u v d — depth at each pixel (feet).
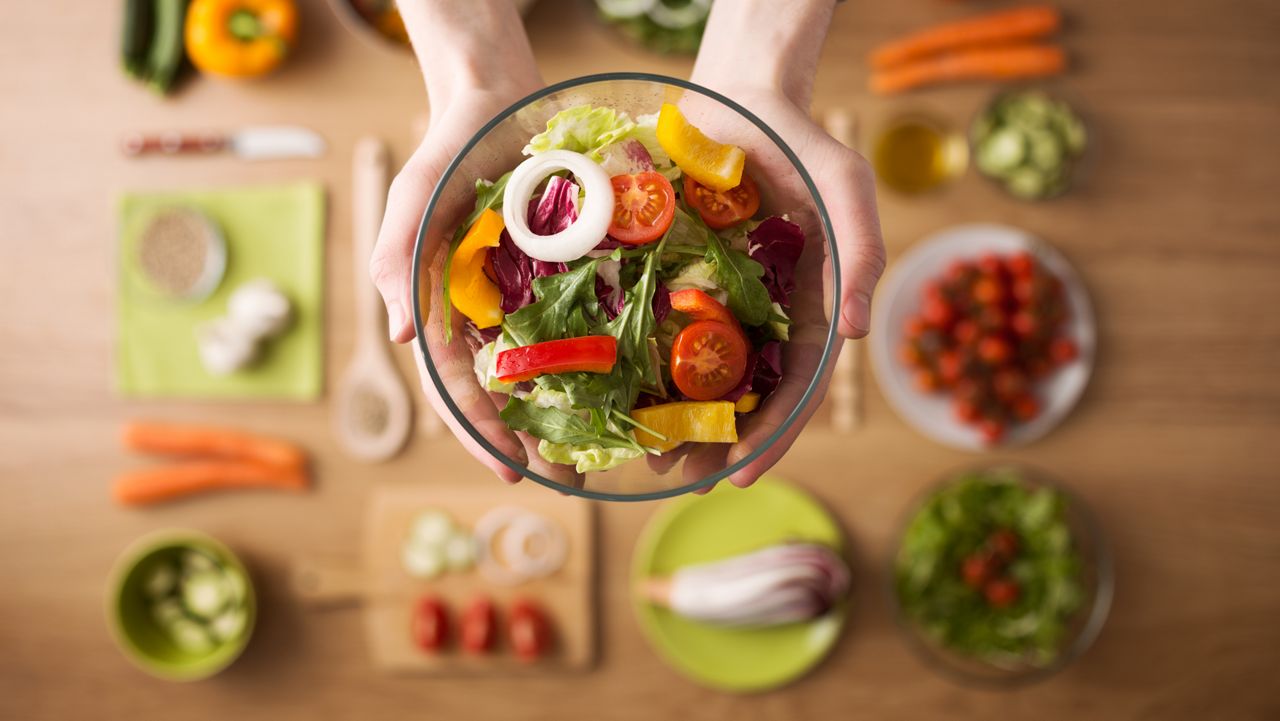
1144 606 6.06
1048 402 5.96
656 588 5.86
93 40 6.15
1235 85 6.07
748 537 5.98
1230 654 6.05
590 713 6.06
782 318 2.82
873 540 6.00
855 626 6.02
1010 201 6.03
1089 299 6.09
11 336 6.15
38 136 6.15
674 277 2.76
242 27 5.80
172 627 5.97
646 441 2.73
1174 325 6.10
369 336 6.03
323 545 6.06
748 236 2.87
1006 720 6.02
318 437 6.07
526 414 2.74
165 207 6.10
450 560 5.98
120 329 6.12
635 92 2.86
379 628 6.04
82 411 6.14
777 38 3.69
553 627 6.03
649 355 2.71
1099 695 6.05
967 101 6.02
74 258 6.18
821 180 3.52
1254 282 6.08
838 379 5.98
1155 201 6.10
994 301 5.70
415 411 6.05
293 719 6.08
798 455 6.03
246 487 6.10
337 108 6.06
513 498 6.02
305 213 6.06
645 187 2.74
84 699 6.13
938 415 5.92
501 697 6.08
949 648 5.84
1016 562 5.81
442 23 3.73
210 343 5.96
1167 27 6.06
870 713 6.01
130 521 6.13
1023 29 5.93
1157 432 6.09
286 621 6.08
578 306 2.72
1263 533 6.05
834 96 6.01
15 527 6.13
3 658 6.11
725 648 5.94
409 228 3.44
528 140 2.90
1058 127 5.85
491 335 2.83
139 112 6.12
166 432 6.01
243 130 6.08
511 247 2.80
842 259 3.46
